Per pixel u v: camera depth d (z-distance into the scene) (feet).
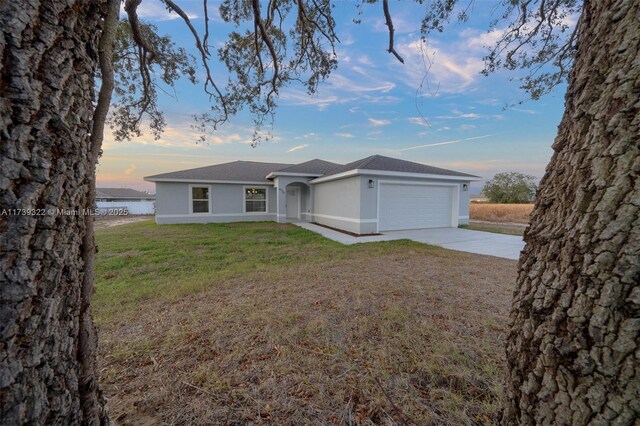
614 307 2.70
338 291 13.16
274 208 50.85
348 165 42.83
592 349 2.82
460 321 9.91
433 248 24.03
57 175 3.12
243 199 48.39
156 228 38.47
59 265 3.22
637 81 2.71
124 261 19.58
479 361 7.47
